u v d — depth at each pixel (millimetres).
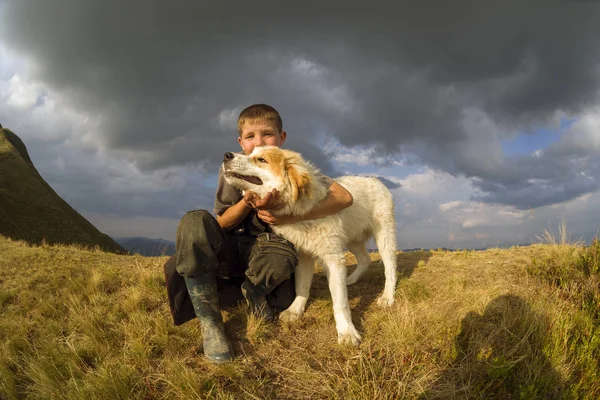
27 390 1137
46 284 1938
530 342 1244
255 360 1193
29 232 17828
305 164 1381
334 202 1368
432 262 2268
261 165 1301
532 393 1037
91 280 1854
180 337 1313
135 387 1065
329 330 1375
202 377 1085
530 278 1729
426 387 1048
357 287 1910
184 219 1225
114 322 1464
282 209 1330
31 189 20516
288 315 1450
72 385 1093
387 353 1173
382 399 991
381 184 1908
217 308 1273
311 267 1530
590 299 1511
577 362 1188
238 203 1392
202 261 1215
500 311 1370
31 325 1496
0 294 1765
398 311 1453
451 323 1327
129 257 2664
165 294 1688
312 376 1097
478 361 1153
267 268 1331
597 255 1805
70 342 1333
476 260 2229
